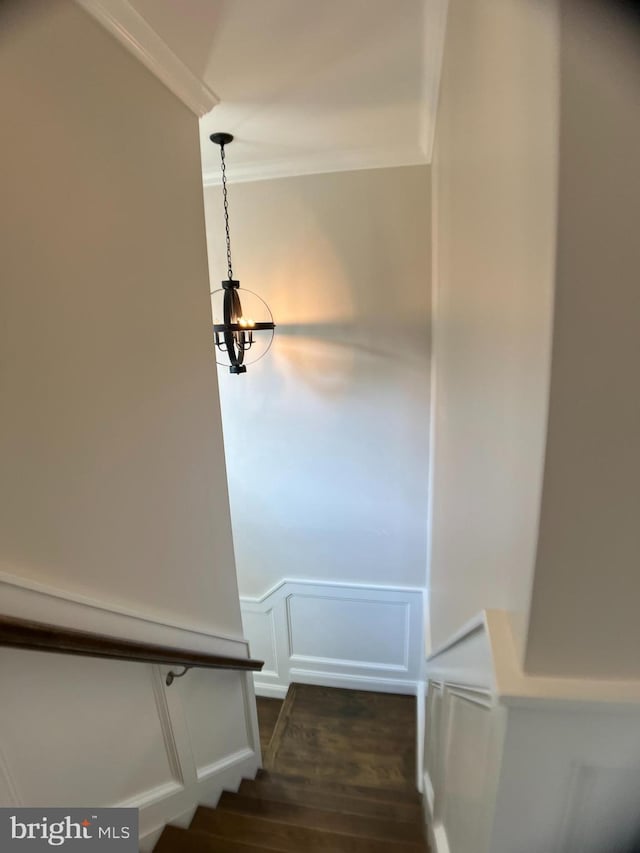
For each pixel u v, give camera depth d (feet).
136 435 4.08
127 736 4.13
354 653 11.18
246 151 8.02
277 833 5.18
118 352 3.81
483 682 2.52
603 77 1.35
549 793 2.14
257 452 10.19
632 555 1.73
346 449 9.85
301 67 5.42
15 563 2.91
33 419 2.99
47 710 3.27
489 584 2.66
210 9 4.19
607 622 1.83
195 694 5.28
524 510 1.92
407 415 9.43
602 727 1.95
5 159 2.72
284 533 10.63
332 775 8.36
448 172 5.02
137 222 4.03
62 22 3.13
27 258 2.89
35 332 2.98
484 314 2.92
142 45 3.94
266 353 9.57
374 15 4.51
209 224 9.10
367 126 7.16
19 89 2.80
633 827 2.10
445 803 4.33
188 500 5.00
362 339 9.20
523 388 1.92
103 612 3.65
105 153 3.60
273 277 9.18
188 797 5.19
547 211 1.53
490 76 2.57
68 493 3.31
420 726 8.54
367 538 10.32
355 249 8.80
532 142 1.71
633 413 1.57
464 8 3.54
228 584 6.01
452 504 4.87
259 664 6.20
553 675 1.95
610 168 1.40
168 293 4.54
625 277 1.46
